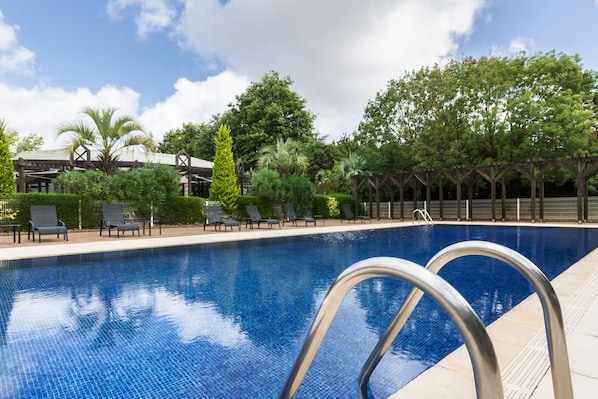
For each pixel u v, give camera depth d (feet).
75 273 19.66
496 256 4.55
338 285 3.10
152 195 45.34
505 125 62.64
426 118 77.41
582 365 7.60
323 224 56.44
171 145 149.69
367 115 89.25
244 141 111.65
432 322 11.69
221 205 54.39
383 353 5.00
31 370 8.56
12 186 41.63
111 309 13.38
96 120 50.34
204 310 13.35
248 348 9.95
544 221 54.03
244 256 25.99
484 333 2.49
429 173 62.13
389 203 72.64
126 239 32.63
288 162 73.77
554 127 57.06
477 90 67.97
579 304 12.05
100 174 43.65
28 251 23.93
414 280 2.74
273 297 15.14
